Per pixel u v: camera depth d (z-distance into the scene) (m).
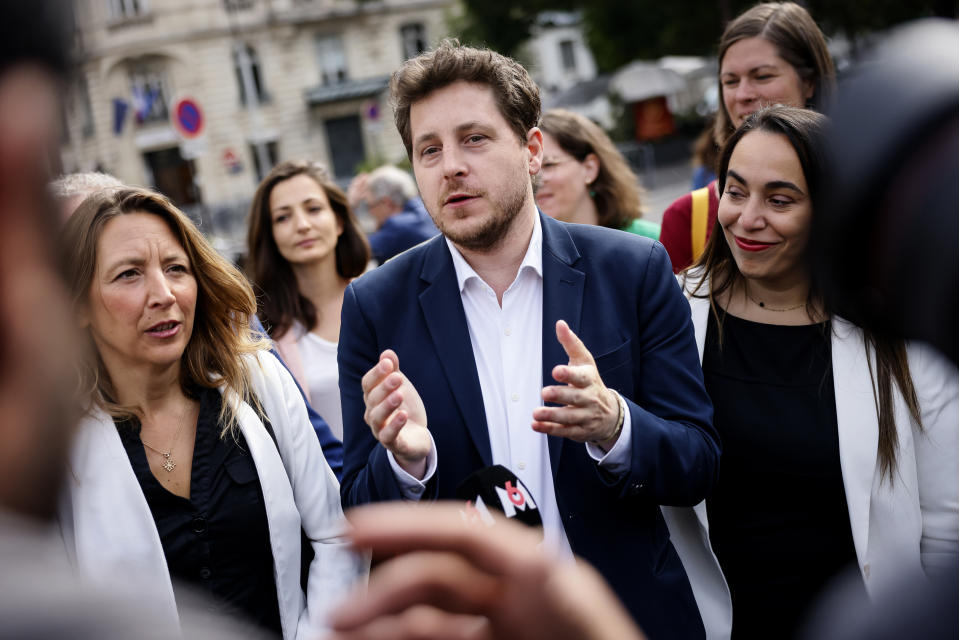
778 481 2.07
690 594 2.01
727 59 2.92
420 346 2.04
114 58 35.00
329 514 2.15
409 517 0.67
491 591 0.66
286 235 3.58
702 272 2.29
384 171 5.94
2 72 0.43
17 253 0.44
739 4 20.31
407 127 2.05
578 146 3.53
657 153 24.45
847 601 0.61
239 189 36.47
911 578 0.56
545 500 1.97
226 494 1.97
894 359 1.99
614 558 1.92
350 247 3.71
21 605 0.40
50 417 0.45
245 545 1.96
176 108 13.27
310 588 2.08
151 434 2.00
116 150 35.53
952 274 0.44
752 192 2.05
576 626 0.63
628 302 2.02
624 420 1.79
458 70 1.93
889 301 0.49
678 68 26.30
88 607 0.42
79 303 1.93
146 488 1.94
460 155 1.93
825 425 2.04
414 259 2.15
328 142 38.03
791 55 2.80
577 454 1.93
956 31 0.49
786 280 2.13
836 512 2.05
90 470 1.87
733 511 2.12
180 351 1.98
